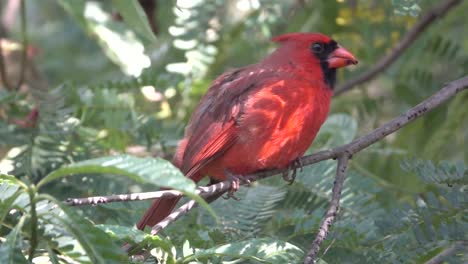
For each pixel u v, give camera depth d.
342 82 13.45
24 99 10.41
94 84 11.26
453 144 12.88
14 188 6.68
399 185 11.59
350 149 8.62
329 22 13.59
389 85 14.46
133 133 10.96
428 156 11.94
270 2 11.91
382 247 7.88
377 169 11.80
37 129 10.34
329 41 10.20
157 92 11.76
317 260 7.39
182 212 7.67
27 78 14.20
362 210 9.45
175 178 5.68
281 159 9.58
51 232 6.65
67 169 5.98
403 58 12.93
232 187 9.11
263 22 11.89
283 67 10.02
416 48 12.79
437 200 7.87
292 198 9.88
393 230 7.85
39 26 16.75
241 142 9.54
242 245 6.94
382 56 13.33
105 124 10.88
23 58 12.14
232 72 10.39
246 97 9.62
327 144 11.62
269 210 9.10
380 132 8.69
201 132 9.73
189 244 7.36
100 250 6.29
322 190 9.85
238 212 9.07
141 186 10.51
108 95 10.96
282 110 9.49
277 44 13.12
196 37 11.80
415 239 7.77
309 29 13.87
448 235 7.69
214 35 12.06
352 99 13.32
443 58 12.71
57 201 6.29
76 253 6.55
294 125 9.52
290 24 13.65
